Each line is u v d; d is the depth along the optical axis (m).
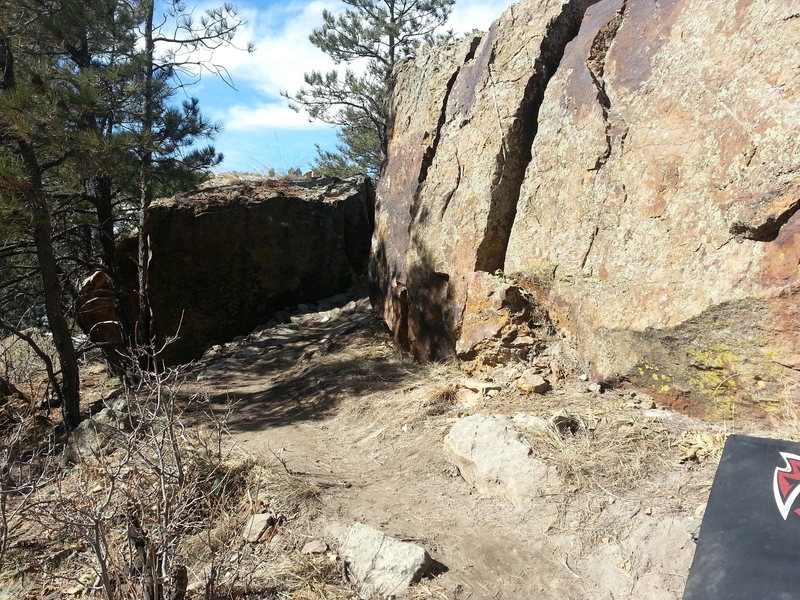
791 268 4.06
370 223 13.15
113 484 3.45
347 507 4.43
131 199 12.25
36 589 4.04
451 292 6.77
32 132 7.80
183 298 11.41
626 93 5.50
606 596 3.33
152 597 3.22
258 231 11.61
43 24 9.34
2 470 4.38
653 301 4.84
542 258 5.93
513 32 6.88
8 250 10.13
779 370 4.12
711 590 2.47
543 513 3.93
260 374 8.94
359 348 8.19
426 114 7.84
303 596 3.56
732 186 4.45
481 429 4.66
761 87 4.43
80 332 14.59
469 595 3.47
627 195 5.25
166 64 12.77
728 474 2.73
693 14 5.11
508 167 6.45
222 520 4.21
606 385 5.18
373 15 20.81
